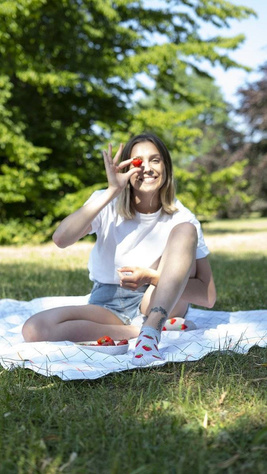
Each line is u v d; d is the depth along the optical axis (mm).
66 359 2691
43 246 12789
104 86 15180
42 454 1768
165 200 3146
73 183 14789
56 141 14500
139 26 16500
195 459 1710
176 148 16875
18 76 13297
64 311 3105
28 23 13539
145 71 15664
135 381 2471
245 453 1756
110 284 3277
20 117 13430
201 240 3199
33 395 2307
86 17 15094
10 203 14477
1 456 1753
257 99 27875
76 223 2918
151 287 3160
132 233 3170
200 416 2039
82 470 1656
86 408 2133
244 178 29031
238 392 2281
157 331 2734
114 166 2912
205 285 3293
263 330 3318
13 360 2674
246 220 30031
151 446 1793
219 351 2766
